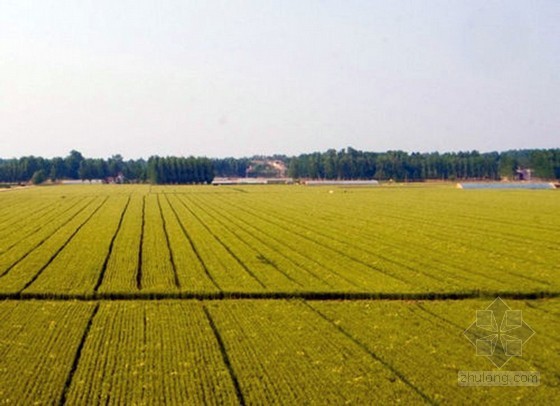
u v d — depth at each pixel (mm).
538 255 49281
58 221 78250
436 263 45625
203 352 25016
